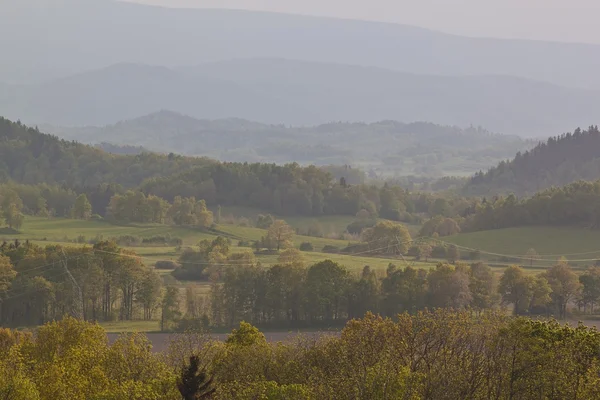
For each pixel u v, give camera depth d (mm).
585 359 106375
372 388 102438
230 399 107000
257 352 131625
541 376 102562
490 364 107312
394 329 127375
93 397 111188
